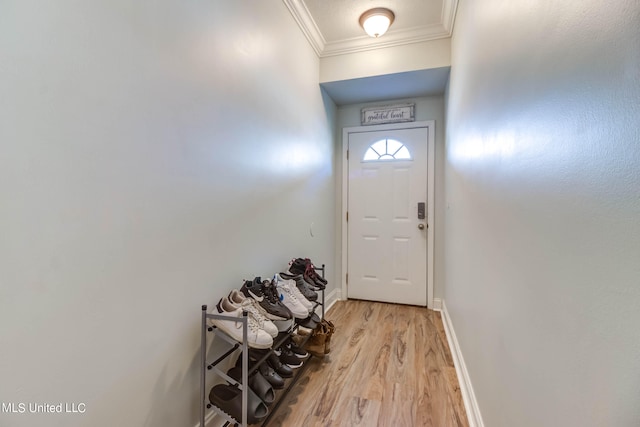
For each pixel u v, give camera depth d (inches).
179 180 47.1
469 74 67.0
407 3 89.5
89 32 34.3
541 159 29.1
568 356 23.9
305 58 100.8
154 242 42.8
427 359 82.3
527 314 32.5
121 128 38.0
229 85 59.7
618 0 18.0
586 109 21.5
